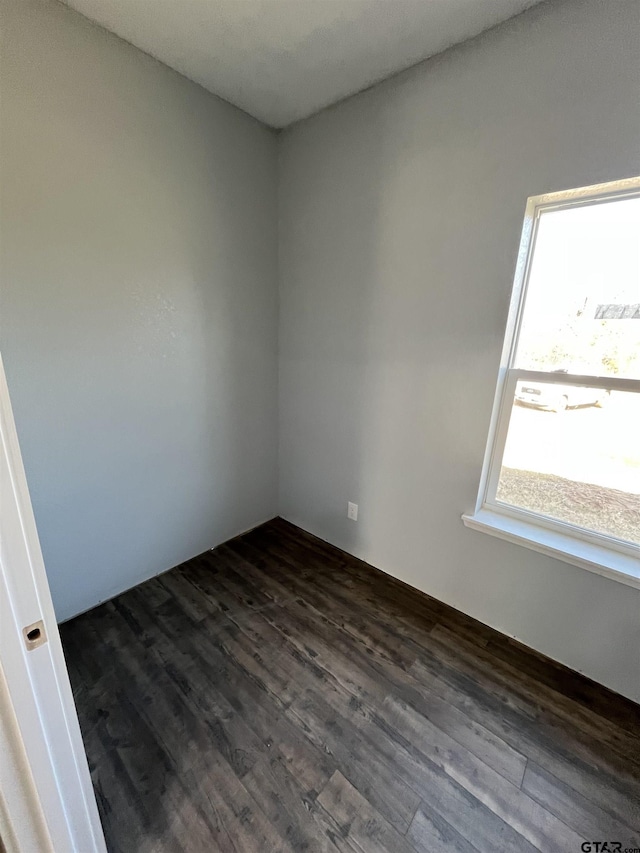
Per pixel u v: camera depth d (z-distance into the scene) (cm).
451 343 170
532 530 167
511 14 130
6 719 62
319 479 246
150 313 183
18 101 132
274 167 221
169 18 140
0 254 136
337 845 105
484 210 150
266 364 246
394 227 177
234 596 201
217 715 140
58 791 73
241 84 176
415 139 163
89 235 157
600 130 122
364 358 203
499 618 180
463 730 137
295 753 128
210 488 232
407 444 196
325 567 227
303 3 131
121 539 195
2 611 59
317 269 214
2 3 124
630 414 141
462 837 108
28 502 61
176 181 180
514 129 138
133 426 188
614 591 145
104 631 176
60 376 159
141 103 161
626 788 121
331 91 178
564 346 152
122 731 133
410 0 127
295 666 161
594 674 157
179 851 103
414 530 203
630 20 112
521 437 168
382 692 150
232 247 210
